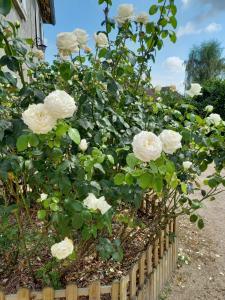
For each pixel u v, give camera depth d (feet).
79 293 5.86
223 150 7.66
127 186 5.97
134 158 4.52
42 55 7.31
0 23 5.41
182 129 7.68
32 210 8.13
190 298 8.35
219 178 7.60
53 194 5.67
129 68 7.47
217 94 33.76
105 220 5.28
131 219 7.84
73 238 7.18
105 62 7.01
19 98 6.39
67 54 5.60
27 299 5.58
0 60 5.35
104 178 6.52
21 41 5.56
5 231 7.63
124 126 7.17
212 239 12.10
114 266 7.95
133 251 8.72
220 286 9.02
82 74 6.58
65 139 5.21
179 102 8.54
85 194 5.43
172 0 7.18
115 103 7.50
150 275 7.57
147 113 8.16
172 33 7.46
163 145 4.49
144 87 9.18
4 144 5.23
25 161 5.54
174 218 9.66
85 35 5.96
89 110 6.30
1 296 5.53
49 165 5.82
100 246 5.98
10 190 6.59
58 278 6.77
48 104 3.92
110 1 7.20
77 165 5.52
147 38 7.64
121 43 7.40
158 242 8.34
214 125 7.96
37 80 7.10
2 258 7.61
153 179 4.50
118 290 6.12
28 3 26.37
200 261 10.37
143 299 7.11
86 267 7.78
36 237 7.88
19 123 5.07
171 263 9.39
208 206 15.85
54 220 5.37
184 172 7.82
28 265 7.00
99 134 6.28
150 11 7.41
